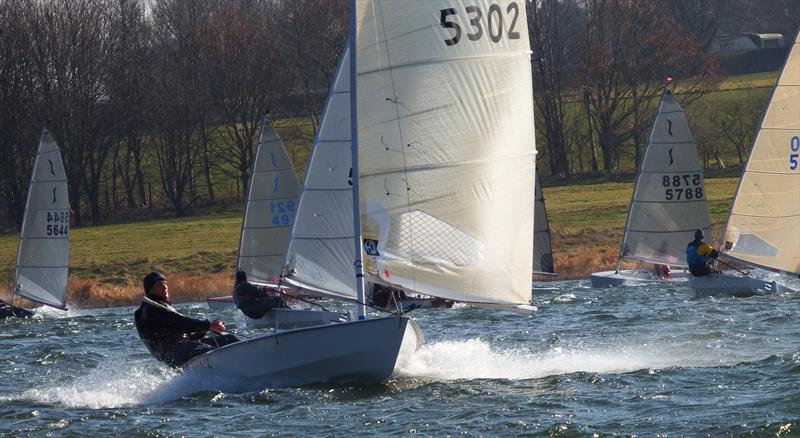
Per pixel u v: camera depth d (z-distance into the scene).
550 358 67.12
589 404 52.50
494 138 58.66
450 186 57.97
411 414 51.12
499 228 58.94
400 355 56.84
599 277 138.88
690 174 136.25
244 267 124.62
